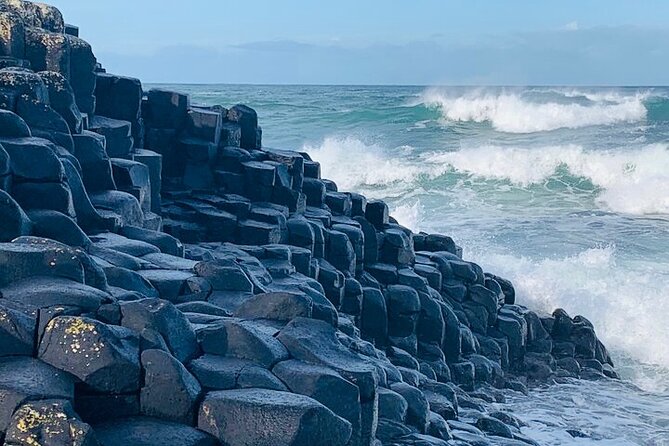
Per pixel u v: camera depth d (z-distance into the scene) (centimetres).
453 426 1005
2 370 545
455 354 1535
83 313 601
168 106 1638
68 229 895
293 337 672
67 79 1408
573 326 1703
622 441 1186
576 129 4169
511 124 4238
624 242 2364
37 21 1508
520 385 1523
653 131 4025
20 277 655
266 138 4050
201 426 569
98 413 560
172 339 614
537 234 2444
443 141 3922
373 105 4869
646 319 1869
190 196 1609
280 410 563
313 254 1547
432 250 1833
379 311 1507
